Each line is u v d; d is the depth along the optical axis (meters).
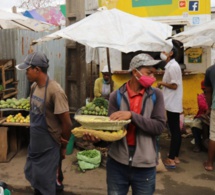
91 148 4.97
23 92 6.07
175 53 4.52
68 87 5.54
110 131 2.21
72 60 5.45
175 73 4.34
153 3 7.20
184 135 6.09
